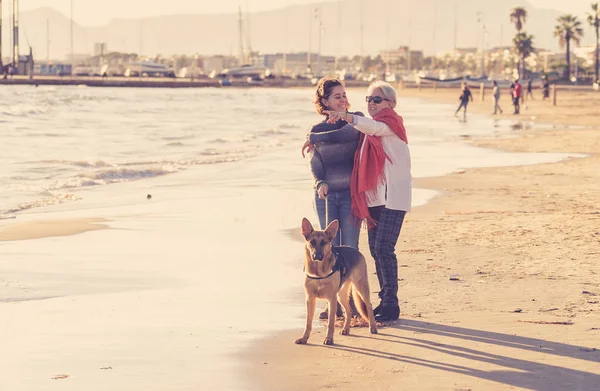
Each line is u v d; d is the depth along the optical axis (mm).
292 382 6953
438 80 161000
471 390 6688
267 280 11148
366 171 8875
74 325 8867
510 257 12227
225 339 8336
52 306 9719
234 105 84188
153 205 18422
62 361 7582
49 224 15797
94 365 7465
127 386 6879
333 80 8992
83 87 145625
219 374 7188
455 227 14875
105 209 17875
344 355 7762
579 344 7898
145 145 35156
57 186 21875
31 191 20953
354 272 8422
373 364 7453
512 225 14977
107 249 13352
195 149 33469
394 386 6812
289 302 9969
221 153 31625
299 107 80188
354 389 6754
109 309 9578
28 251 13195
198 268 11898
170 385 6898
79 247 13523
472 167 25828
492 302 9648
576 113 61656
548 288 10281
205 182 22703
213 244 13758
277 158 29438
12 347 8031
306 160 28688
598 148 32812
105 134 41375
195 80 176250
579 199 18781
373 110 8969
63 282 11008
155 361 7582
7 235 14602
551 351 7699
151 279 11203
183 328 8758
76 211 17594
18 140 36594
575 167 25812
